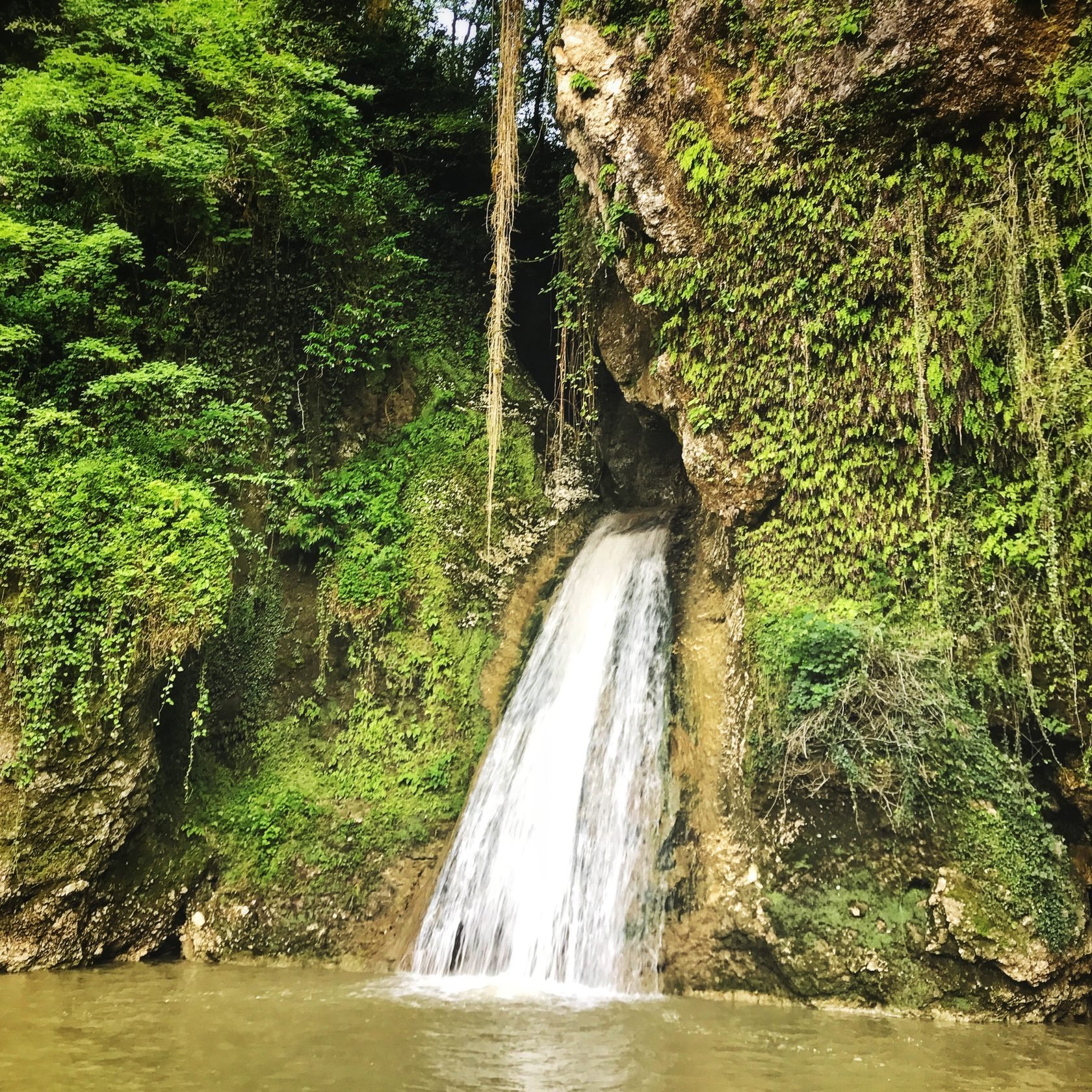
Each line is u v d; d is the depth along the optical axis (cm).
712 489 940
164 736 980
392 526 1164
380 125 1522
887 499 809
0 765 842
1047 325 698
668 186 966
